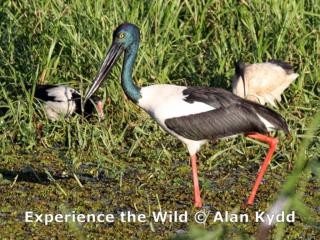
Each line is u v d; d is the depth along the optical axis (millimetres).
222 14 17500
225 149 14688
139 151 15102
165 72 16375
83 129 15312
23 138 15195
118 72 16016
